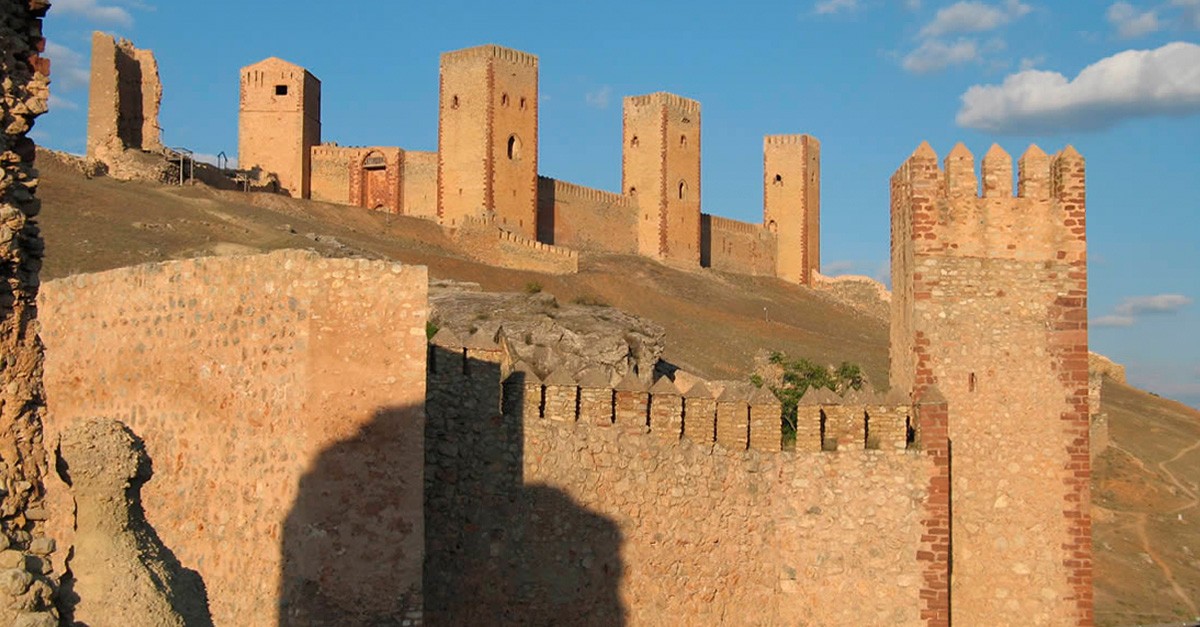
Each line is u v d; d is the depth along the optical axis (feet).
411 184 517.55
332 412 75.82
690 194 563.89
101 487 46.98
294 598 74.18
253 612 75.82
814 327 475.72
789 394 172.04
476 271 396.57
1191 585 217.15
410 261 374.43
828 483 109.60
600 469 99.09
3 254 49.11
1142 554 232.73
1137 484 275.80
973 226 114.73
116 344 88.12
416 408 77.10
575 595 96.53
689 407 105.60
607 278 442.09
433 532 89.66
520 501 94.63
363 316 77.05
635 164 557.33
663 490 102.53
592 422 99.40
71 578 46.21
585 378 100.27
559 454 97.09
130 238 292.81
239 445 78.89
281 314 77.56
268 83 528.22
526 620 93.86
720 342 368.89
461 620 90.53
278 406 76.89
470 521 91.81
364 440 76.13
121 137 435.53
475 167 488.02
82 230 290.15
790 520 109.50
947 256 114.21
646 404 102.53
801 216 618.85
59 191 329.52
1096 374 301.63
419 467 76.84
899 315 119.03
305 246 324.60
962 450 111.86
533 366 114.83
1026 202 115.24
